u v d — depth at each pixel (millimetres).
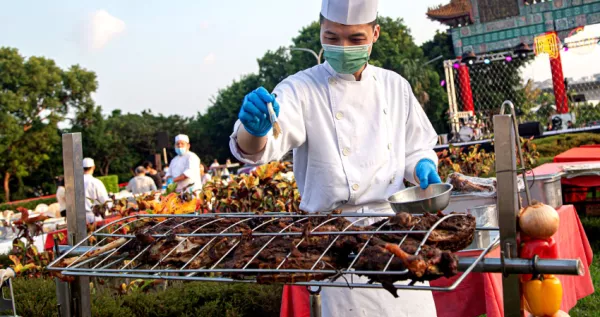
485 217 3449
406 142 3113
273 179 6090
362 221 2891
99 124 53625
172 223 2539
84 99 50219
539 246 1972
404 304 2826
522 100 32281
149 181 12875
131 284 4930
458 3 30281
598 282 6027
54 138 47219
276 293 4359
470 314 3742
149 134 58969
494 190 4004
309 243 2061
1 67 44094
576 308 5355
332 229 2129
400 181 3000
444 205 2379
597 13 27812
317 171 2936
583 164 6754
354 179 2879
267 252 2025
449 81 25453
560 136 16156
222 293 4402
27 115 45375
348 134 2916
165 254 2238
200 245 2258
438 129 48312
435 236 1932
